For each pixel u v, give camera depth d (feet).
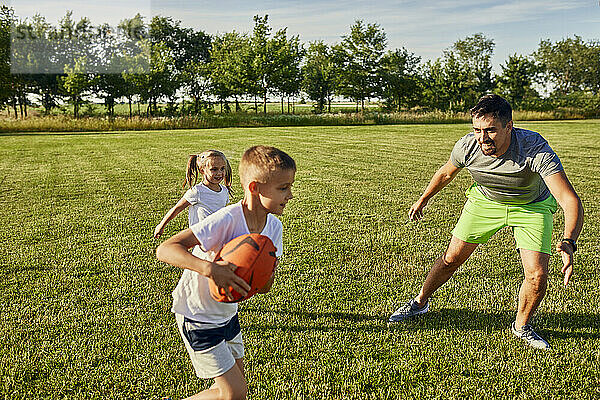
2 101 146.30
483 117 10.53
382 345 11.59
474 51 208.13
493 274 16.22
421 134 81.05
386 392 9.75
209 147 61.36
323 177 36.42
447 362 10.82
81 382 9.99
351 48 180.96
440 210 25.54
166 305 13.75
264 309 13.46
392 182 34.12
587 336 12.05
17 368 10.43
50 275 16.06
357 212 25.05
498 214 11.80
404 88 187.83
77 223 23.07
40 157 50.62
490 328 12.46
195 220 14.80
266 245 7.29
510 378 10.21
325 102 203.00
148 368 10.47
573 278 15.78
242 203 7.57
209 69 189.57
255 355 11.07
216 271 6.50
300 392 9.64
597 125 101.24
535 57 278.67
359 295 14.55
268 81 170.71
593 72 265.54
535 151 10.63
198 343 7.50
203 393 7.81
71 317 12.91
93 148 60.59
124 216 24.54
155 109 179.83
